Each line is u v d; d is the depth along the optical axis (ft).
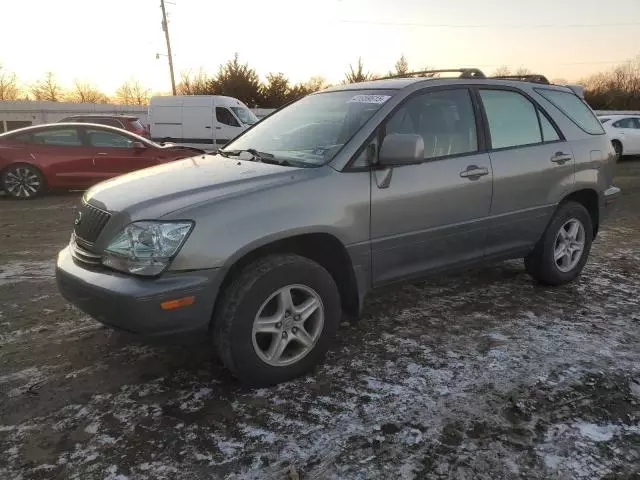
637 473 7.93
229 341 9.56
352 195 10.71
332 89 14.24
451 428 8.98
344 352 11.76
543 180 14.33
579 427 9.00
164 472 7.98
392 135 10.71
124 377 10.75
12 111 99.91
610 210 17.02
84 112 106.93
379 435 8.82
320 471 7.98
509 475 7.88
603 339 12.35
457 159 12.53
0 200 33.32
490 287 15.97
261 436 8.81
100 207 10.19
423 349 11.88
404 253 11.80
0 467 8.05
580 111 16.38
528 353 11.66
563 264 15.80
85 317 13.76
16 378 10.68
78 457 8.30
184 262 9.03
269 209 9.75
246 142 13.61
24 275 17.30
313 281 10.36
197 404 9.77
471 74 14.66
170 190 10.00
